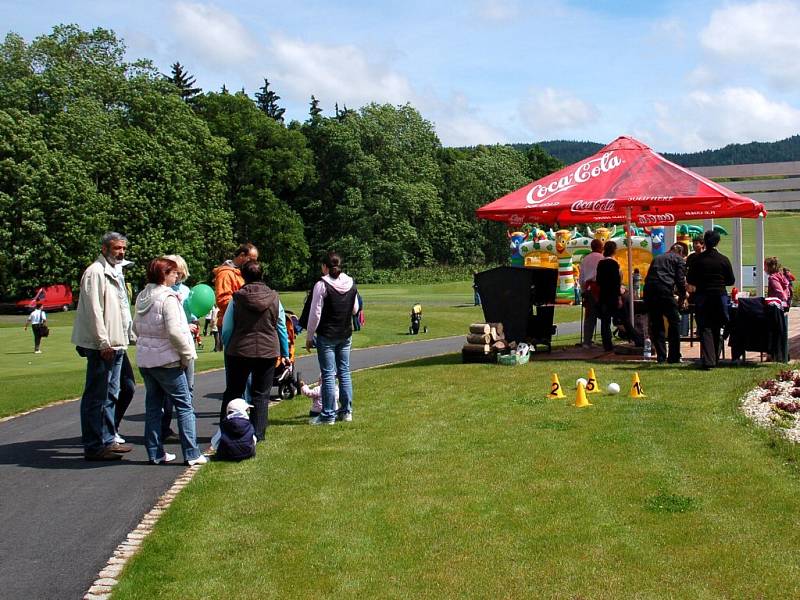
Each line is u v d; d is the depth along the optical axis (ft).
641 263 113.39
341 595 14.94
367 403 34.50
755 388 33.47
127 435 31.19
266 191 230.68
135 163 167.22
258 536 18.07
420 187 270.46
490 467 22.82
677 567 15.64
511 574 15.56
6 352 77.56
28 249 150.71
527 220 55.11
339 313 30.14
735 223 59.82
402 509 19.49
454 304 149.69
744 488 20.04
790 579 14.92
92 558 17.66
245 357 27.40
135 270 166.40
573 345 54.80
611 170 48.65
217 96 238.07
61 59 169.17
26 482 23.98
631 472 21.70
